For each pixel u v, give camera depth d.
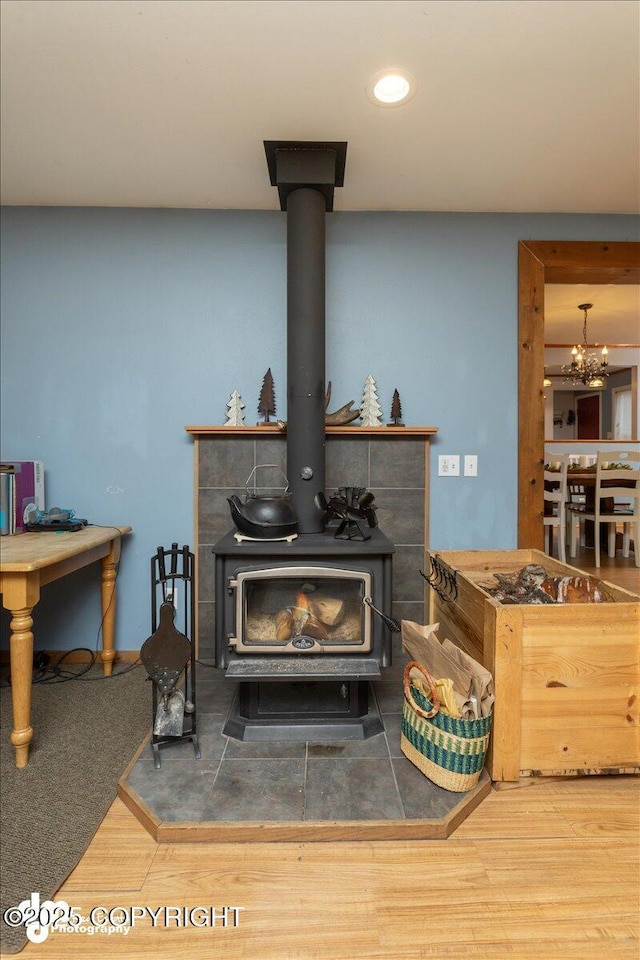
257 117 1.77
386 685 2.16
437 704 1.49
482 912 1.13
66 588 2.46
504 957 1.03
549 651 1.53
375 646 1.75
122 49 1.47
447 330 2.46
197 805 1.40
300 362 1.98
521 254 2.45
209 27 1.39
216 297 2.44
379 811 1.38
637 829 1.38
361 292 2.45
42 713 1.97
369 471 2.42
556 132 1.86
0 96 1.66
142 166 2.08
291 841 1.33
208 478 2.41
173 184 2.22
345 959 1.03
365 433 2.40
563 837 1.35
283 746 1.70
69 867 1.23
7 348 2.43
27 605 1.62
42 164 2.07
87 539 2.01
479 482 2.47
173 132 1.86
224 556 1.74
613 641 1.54
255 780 1.51
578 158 2.02
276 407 2.44
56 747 1.74
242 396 2.44
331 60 1.51
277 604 1.82
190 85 1.61
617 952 1.04
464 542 2.47
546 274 2.59
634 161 2.04
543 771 1.54
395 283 2.45
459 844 1.32
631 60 1.51
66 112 1.74
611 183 2.21
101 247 2.42
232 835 1.32
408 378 2.46
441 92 1.64
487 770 1.58
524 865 1.26
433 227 2.45
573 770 1.55
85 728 1.86
